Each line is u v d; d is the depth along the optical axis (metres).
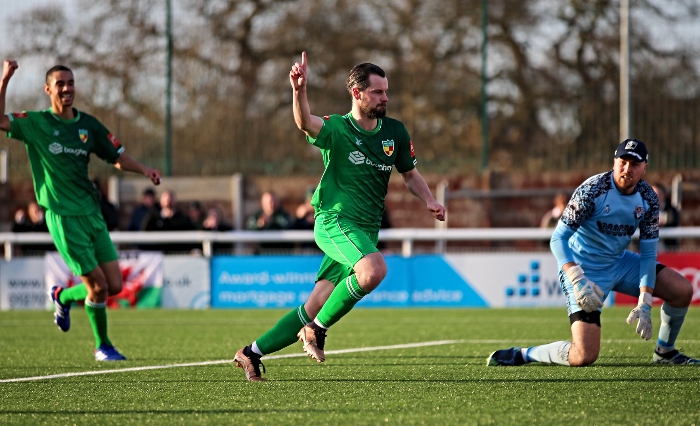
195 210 40.31
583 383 15.23
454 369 17.38
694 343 21.94
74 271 19.94
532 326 27.30
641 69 46.84
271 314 33.19
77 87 50.09
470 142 67.69
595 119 48.12
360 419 12.17
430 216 47.97
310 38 67.88
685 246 44.62
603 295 16.88
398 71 70.50
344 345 22.44
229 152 49.44
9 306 36.88
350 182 15.58
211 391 14.88
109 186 46.91
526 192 46.50
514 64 67.81
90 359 20.12
